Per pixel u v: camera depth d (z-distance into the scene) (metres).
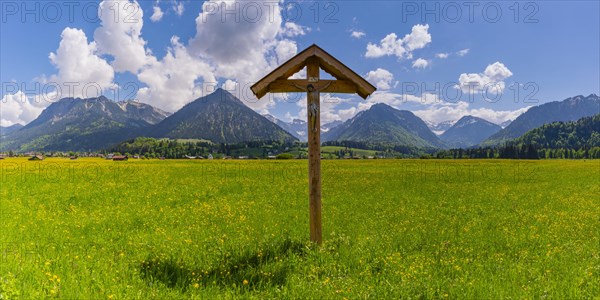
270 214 16.61
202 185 30.59
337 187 29.97
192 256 9.35
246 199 22.17
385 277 8.30
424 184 33.28
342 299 6.99
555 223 15.32
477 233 13.27
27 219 14.37
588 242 11.89
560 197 24.97
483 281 8.09
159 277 7.83
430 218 16.28
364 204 20.44
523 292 7.43
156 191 25.62
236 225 13.78
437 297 7.23
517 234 13.23
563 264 9.41
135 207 18.45
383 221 15.30
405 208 19.23
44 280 7.08
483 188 30.48
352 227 13.74
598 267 8.98
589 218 16.84
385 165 72.31
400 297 7.23
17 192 24.30
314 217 10.30
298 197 23.03
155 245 10.48
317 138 10.18
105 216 15.55
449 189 29.39
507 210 19.36
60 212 16.39
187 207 18.75
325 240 11.23
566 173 49.84
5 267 7.63
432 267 9.02
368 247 10.70
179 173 45.62
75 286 6.91
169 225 13.98
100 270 8.02
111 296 6.49
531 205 21.22
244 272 8.21
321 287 7.48
